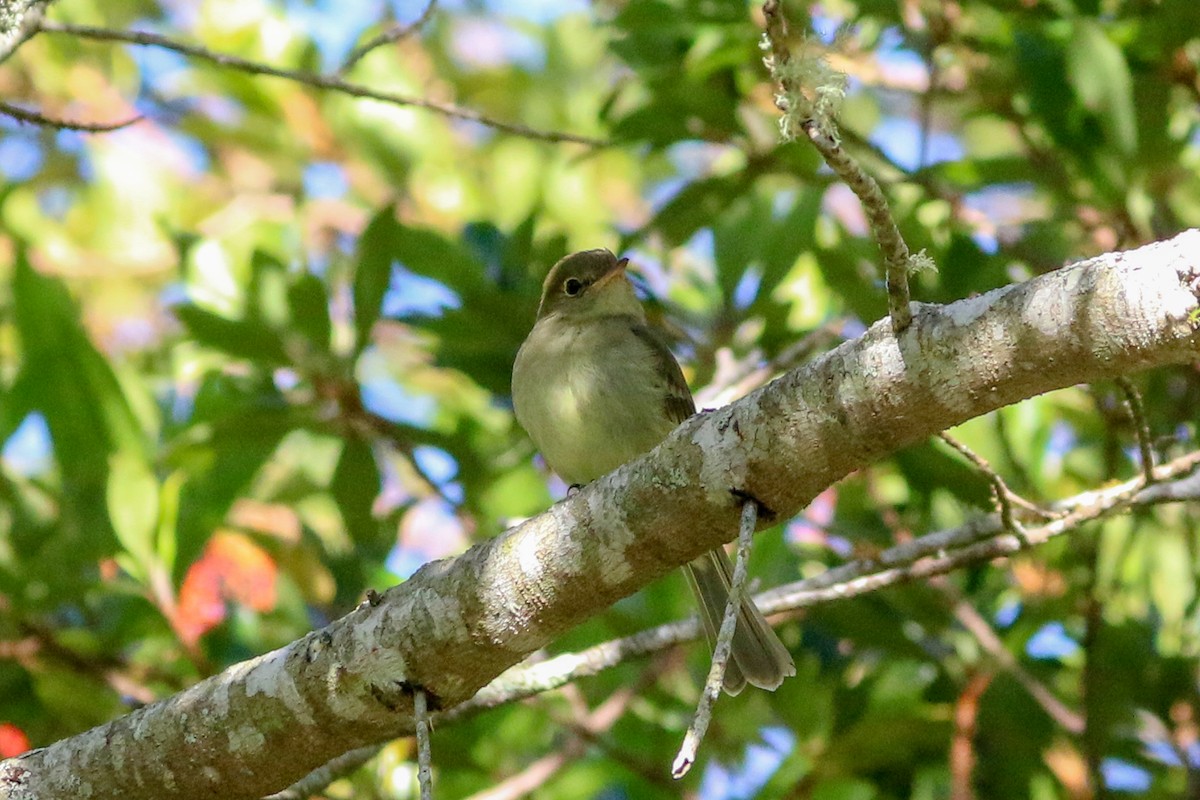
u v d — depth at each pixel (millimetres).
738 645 9570
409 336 15195
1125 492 8781
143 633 10891
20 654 10586
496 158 16047
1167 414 11102
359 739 7191
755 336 12008
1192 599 11523
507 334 11977
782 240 11586
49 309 10812
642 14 10984
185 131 15516
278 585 12188
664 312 12250
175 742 7254
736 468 6441
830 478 6383
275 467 13320
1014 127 11906
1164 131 10570
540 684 9414
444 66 17609
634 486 6676
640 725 11539
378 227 10938
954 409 6043
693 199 11664
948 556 9422
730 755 11555
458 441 11438
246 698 7184
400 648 6977
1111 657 10891
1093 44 9820
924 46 11281
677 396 10773
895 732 10547
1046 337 5754
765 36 5391
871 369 6121
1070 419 11891
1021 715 10867
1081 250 11766
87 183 16766
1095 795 10531
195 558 10453
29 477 11633
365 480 11320
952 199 11078
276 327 11086
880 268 11359
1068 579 11188
